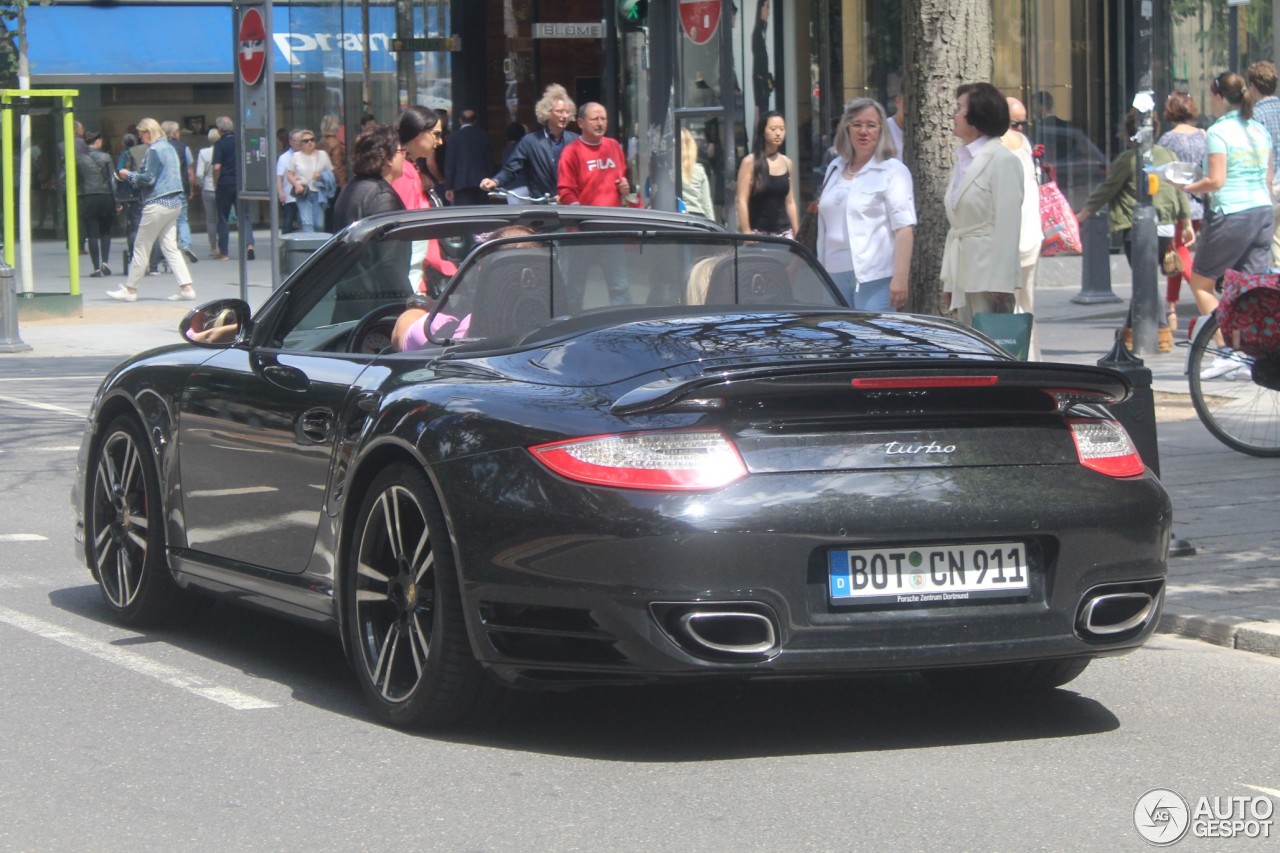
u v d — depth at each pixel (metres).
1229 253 16.95
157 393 8.70
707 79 18.59
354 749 6.73
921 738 6.94
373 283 8.37
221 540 8.22
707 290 7.78
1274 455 13.35
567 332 7.07
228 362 8.34
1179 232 20.56
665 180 18.70
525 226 8.26
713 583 6.02
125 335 25.59
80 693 7.63
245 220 22.36
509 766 6.50
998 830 5.79
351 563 7.15
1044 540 6.41
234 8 21.72
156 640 8.71
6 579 10.31
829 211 13.39
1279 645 8.35
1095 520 6.45
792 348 6.71
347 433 7.22
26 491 13.62
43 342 24.73
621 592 6.04
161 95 52.09
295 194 32.12
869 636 6.17
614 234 7.63
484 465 6.39
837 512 6.11
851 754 6.70
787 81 28.73
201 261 40.59
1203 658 8.37
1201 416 13.62
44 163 28.59
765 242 7.89
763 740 6.89
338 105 29.20
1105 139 29.23
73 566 10.73
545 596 6.20
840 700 7.55
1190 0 29.11
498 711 6.80
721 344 6.72
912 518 6.18
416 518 6.86
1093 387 6.51
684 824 5.84
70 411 18.11
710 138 22.83
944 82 12.60
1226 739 6.98
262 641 8.70
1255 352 12.85
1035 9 29.00
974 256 12.10
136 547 8.93
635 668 6.08
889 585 6.21
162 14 51.75
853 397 6.24
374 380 7.29
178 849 5.62
